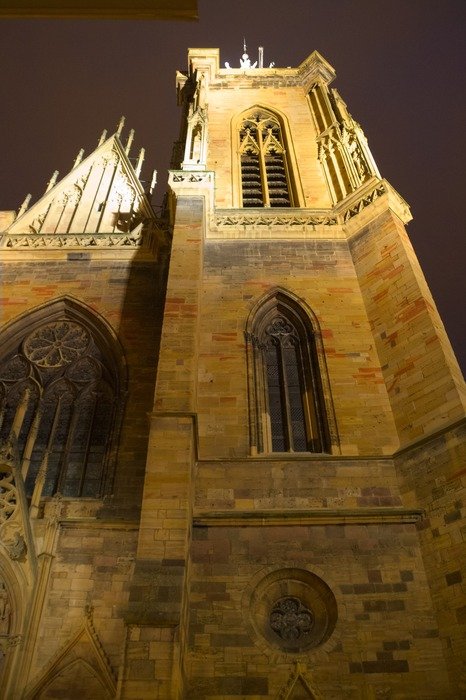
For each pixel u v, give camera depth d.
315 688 15.05
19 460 21.58
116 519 19.47
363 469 19.83
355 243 28.48
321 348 24.14
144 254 30.25
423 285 24.83
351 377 22.77
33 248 30.64
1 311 27.23
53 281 28.86
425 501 18.23
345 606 16.59
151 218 32.16
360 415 21.53
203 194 29.39
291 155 37.31
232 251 28.78
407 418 20.77
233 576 17.28
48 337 27.05
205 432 21.36
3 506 19.12
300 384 24.12
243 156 39.31
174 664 13.14
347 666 15.55
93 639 16.78
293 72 45.78
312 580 17.48
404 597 16.62
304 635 16.73
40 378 25.36
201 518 18.28
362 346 23.89
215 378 23.16
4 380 25.39
